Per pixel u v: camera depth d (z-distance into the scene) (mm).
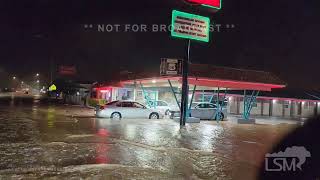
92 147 11820
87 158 9922
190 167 9258
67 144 12328
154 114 26922
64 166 8820
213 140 14734
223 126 22156
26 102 54781
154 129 18438
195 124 22906
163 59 22891
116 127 18953
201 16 21750
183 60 21484
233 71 25531
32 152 10664
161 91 38375
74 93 62812
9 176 7742
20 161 9328
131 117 26422
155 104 31672
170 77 24766
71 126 18891
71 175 7910
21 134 14891
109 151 11172
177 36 20828
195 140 14578
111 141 13383
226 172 8703
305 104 49438
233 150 12102
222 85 24578
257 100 47688
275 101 48312
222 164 9664
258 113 47656
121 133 16188
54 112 31969
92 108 43188
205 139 15000
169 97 37125
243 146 13062
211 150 12039
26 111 31797
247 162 9922
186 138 15094
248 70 26453
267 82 26219
